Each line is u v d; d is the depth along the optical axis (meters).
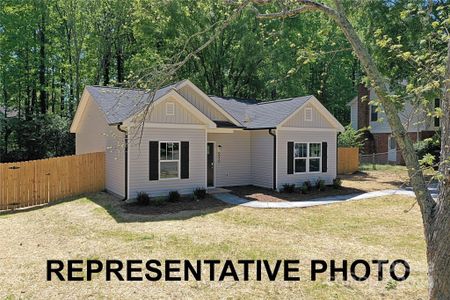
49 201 13.44
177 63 5.78
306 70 26.59
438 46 5.43
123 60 31.27
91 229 9.38
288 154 16.27
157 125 13.30
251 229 9.33
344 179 19.77
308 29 24.45
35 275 6.18
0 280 5.95
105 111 13.73
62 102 32.12
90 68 30.44
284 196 14.49
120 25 28.66
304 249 7.59
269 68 25.97
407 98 4.55
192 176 14.31
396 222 10.16
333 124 17.58
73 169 14.23
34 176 13.06
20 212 11.91
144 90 5.95
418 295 5.35
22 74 27.77
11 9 25.06
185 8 23.28
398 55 4.69
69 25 26.67
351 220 10.45
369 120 28.39
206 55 26.06
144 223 9.97
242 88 27.77
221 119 16.73
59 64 28.64
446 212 3.91
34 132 24.89
